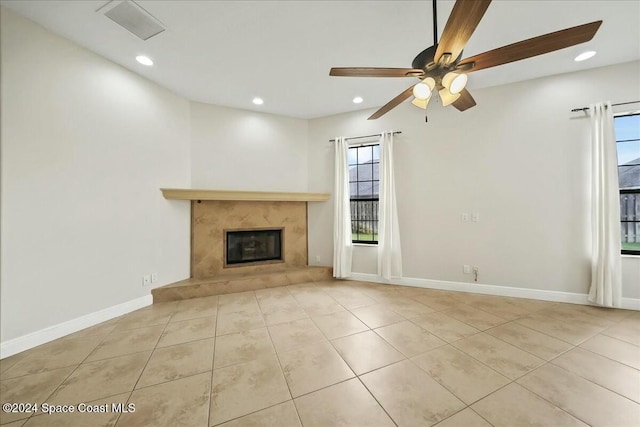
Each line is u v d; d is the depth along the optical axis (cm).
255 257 411
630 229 290
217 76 301
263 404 147
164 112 327
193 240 361
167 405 146
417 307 293
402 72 176
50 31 223
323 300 319
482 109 337
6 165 199
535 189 314
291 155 432
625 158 291
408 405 145
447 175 355
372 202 414
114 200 272
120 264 278
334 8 197
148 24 216
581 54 263
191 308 294
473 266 345
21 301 206
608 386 159
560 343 211
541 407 143
